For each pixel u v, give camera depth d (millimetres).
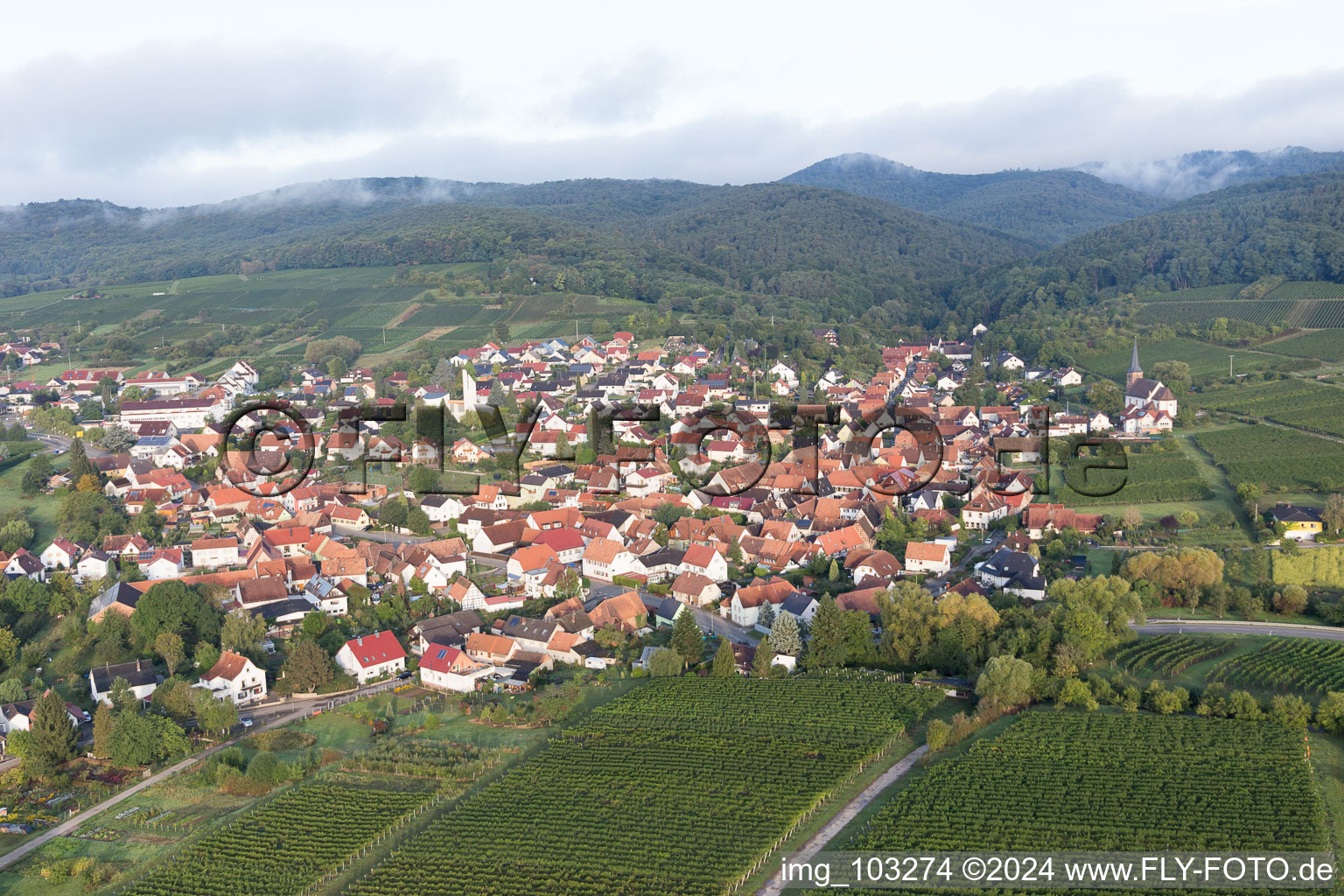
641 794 119250
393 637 166750
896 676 153375
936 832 108250
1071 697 137250
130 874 109062
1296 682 142000
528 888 102062
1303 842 104562
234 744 138375
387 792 122938
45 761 130500
